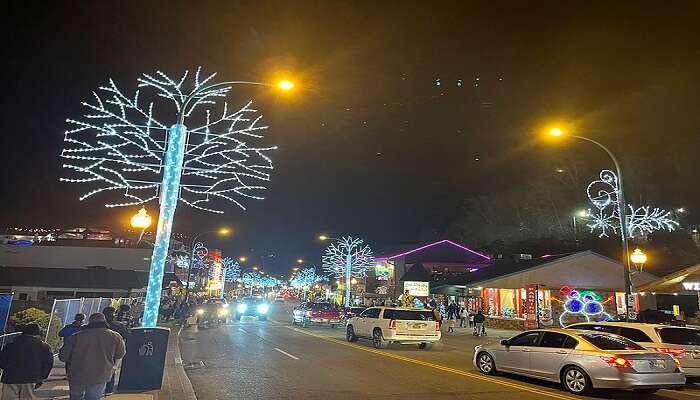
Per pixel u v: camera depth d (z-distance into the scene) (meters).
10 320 13.85
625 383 11.20
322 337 26.36
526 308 32.97
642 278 35.62
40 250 43.94
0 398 7.84
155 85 13.80
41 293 38.41
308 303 36.19
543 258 39.28
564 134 22.09
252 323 38.16
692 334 13.99
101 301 20.58
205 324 31.27
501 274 37.97
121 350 7.89
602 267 36.19
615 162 21.45
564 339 12.65
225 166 14.92
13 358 7.80
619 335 13.77
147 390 10.84
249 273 156.62
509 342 13.86
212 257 94.00
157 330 11.17
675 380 11.52
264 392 11.21
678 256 40.75
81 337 7.64
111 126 13.47
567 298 34.47
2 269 39.09
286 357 17.45
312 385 12.08
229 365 15.34
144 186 13.94
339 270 74.19
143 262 45.03
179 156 13.55
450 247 59.22
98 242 46.88
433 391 11.52
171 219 13.16
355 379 13.01
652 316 24.09
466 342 25.81
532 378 13.55
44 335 14.31
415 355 19.06
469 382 12.84
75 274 39.97
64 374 12.62
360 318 23.31
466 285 40.03
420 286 47.94
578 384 11.74
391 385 12.20
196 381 12.53
